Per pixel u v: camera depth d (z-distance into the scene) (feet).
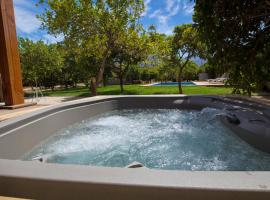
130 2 27.30
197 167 9.02
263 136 9.53
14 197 4.09
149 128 15.07
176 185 3.52
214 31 11.39
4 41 16.57
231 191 3.34
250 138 10.34
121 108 21.48
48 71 62.49
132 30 28.78
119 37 28.78
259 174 3.75
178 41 35.29
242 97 17.74
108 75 51.85
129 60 43.21
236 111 14.01
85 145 12.03
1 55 16.81
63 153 10.93
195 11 12.33
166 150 10.94
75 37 27.27
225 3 10.79
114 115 19.81
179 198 3.50
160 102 20.90
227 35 11.14
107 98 21.02
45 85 78.02
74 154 10.77
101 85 71.67
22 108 17.13
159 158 10.06
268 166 8.74
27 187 4.02
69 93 53.26
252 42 11.04
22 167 4.37
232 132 12.07
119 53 42.32
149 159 10.00
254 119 11.84
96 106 19.45
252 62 10.63
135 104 21.36
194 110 19.40
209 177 3.70
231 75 11.55
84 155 10.62
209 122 15.02
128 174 3.95
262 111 12.96
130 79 90.99
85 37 27.27
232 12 11.00
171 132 13.83
